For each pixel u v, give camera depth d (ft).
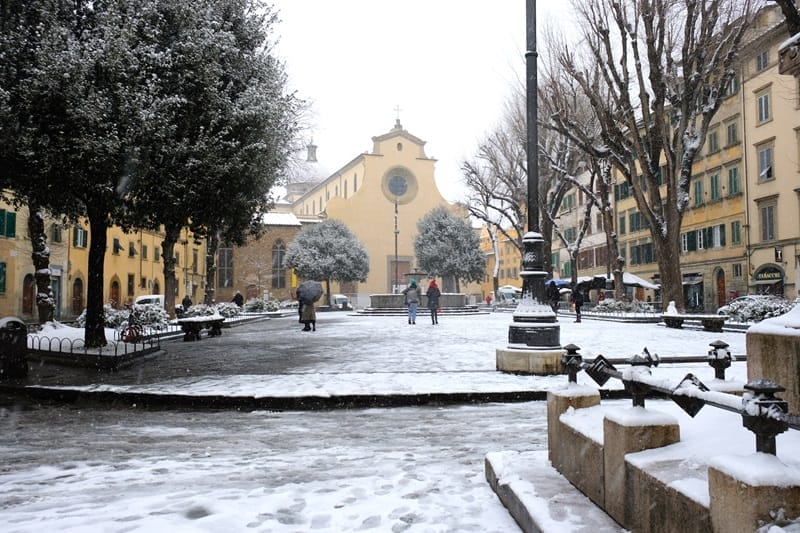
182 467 16.01
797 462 6.89
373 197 220.23
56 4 34.09
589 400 12.01
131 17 34.01
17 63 32.78
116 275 134.62
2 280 96.68
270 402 26.25
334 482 14.14
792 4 38.55
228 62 39.42
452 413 24.88
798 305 10.55
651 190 73.46
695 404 8.01
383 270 218.59
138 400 27.37
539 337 33.17
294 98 48.01
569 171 101.91
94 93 32.81
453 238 192.95
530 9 34.06
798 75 13.42
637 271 152.87
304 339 60.29
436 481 14.05
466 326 81.56
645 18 64.90
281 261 206.39
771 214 105.29
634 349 44.16
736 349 43.42
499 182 131.03
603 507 9.47
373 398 26.58
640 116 83.71
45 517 11.69
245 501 12.57
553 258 211.00
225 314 98.58
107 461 16.90
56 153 32.78
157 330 64.54
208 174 37.19
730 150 116.98
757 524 6.01
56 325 54.49
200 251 195.31
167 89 35.76
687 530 7.10
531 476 11.64
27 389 29.45
